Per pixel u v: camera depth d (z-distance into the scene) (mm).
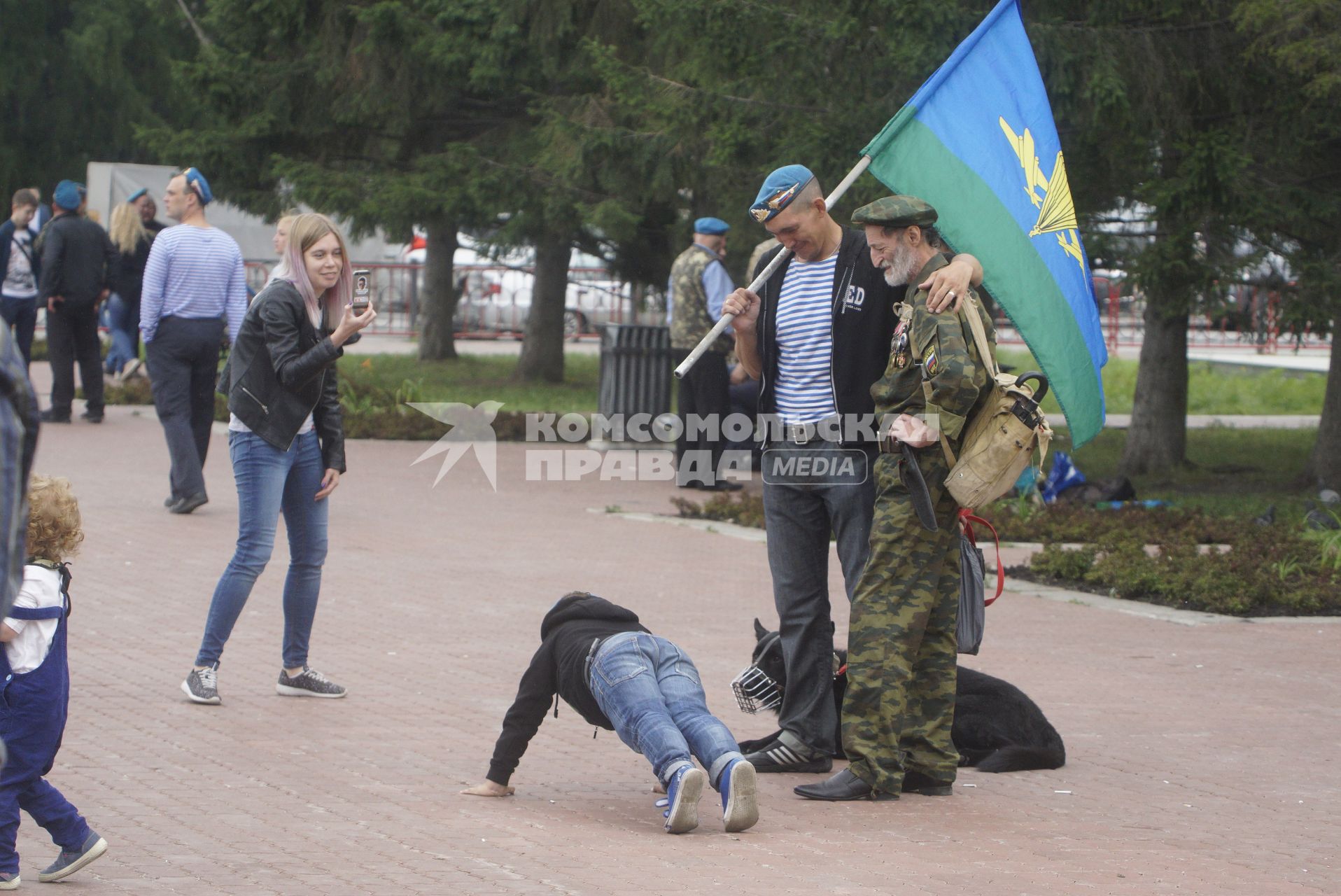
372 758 7883
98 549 13469
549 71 27047
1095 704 9469
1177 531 15453
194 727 8352
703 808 7258
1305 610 12617
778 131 18328
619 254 32094
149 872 5949
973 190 8453
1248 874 6238
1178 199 16625
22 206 22297
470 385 31500
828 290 7660
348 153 30562
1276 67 16844
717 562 14266
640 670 6902
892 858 6387
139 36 49000
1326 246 17922
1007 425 6953
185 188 15070
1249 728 8922
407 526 15648
